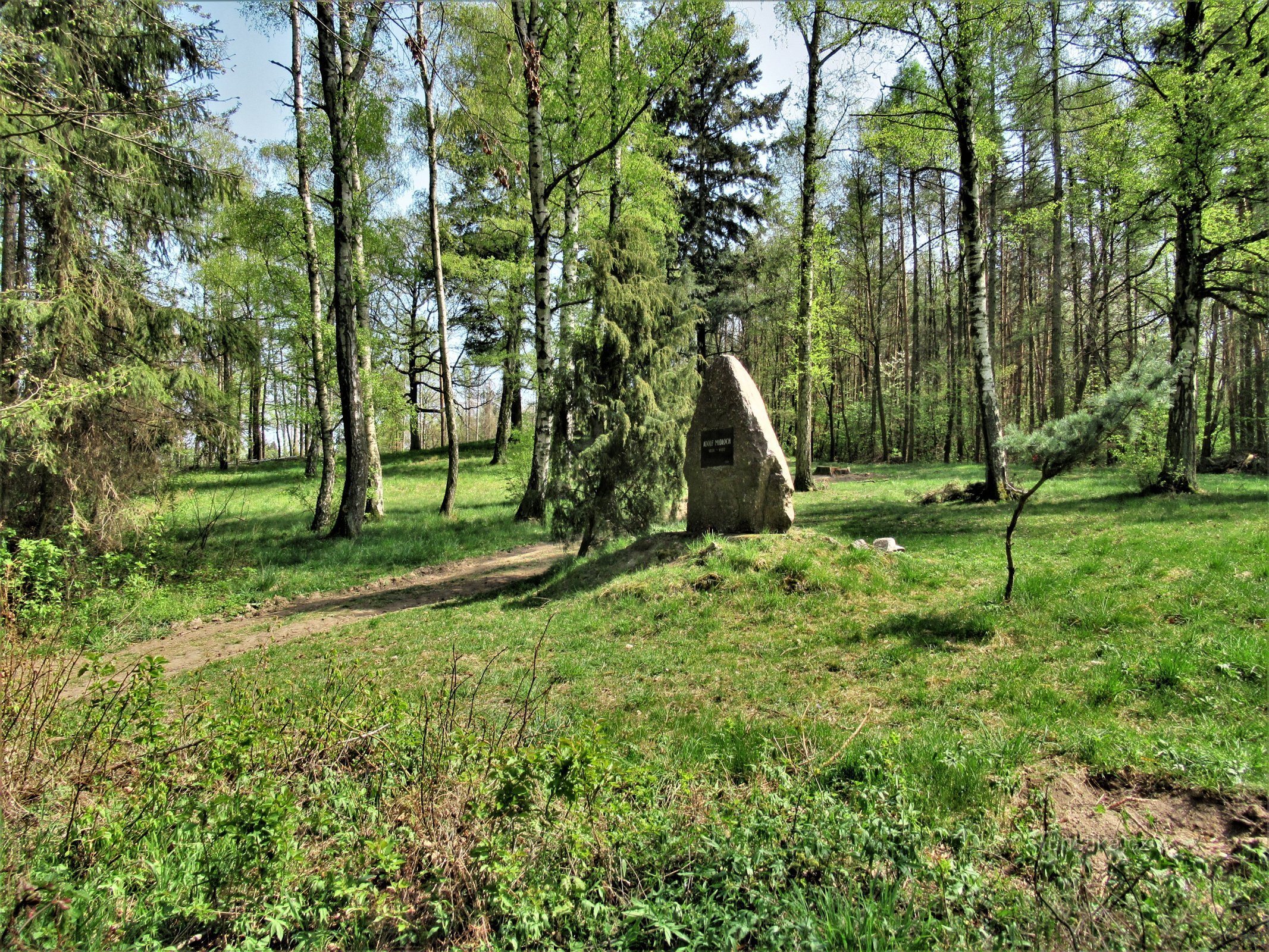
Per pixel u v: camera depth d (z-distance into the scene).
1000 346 30.97
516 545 13.56
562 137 14.36
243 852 2.67
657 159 18.33
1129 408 5.04
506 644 6.66
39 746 3.61
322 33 13.01
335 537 14.34
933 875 2.46
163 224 10.30
